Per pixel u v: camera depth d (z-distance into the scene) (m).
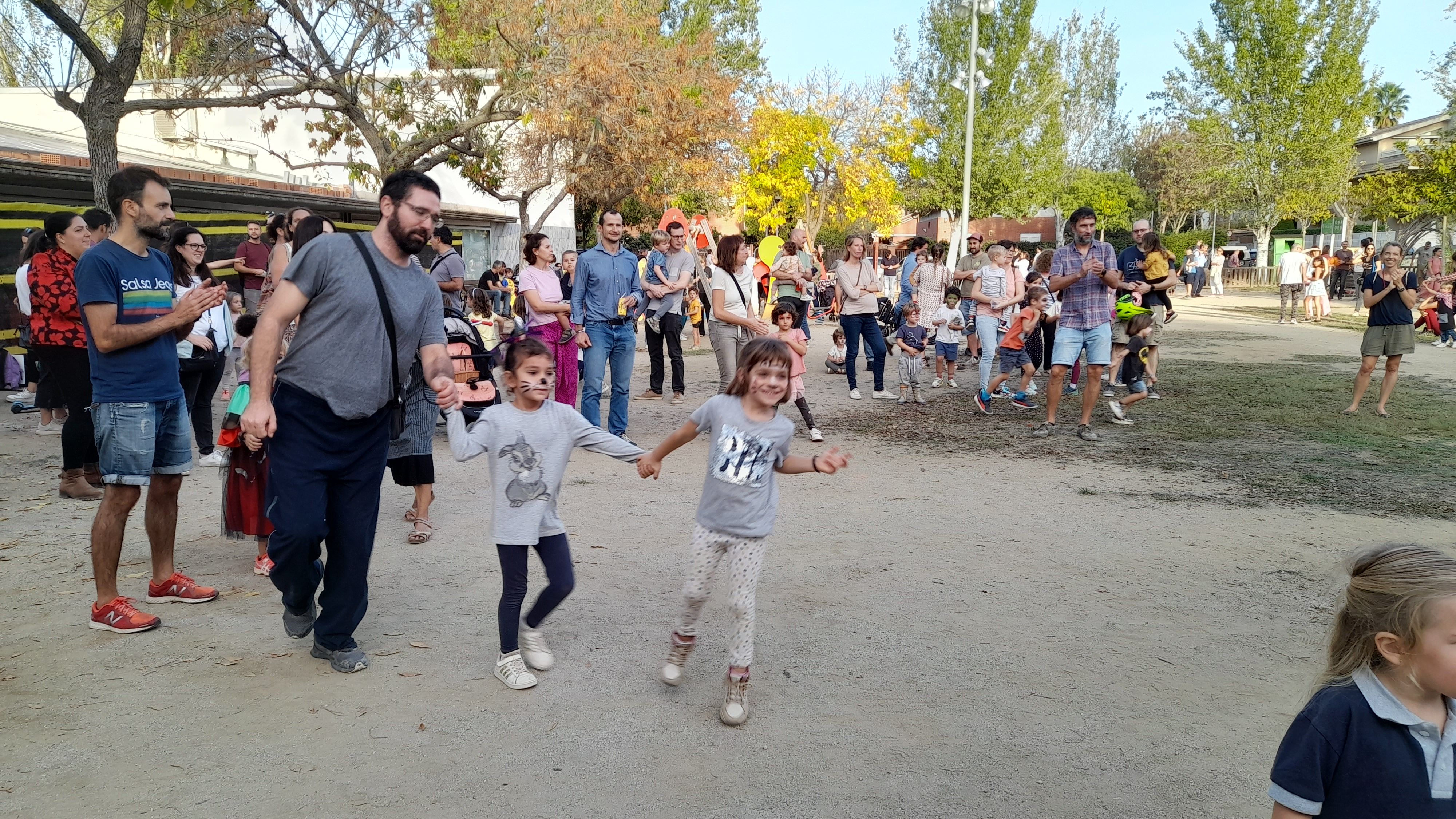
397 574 5.30
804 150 36.50
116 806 3.02
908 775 3.29
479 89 18.23
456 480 7.58
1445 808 1.91
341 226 19.48
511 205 30.08
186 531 6.02
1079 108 61.28
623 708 3.77
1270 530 6.39
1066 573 5.46
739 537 3.73
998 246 11.34
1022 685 4.01
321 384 3.72
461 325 7.78
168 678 3.93
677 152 21.97
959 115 44.19
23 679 3.90
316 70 15.50
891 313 19.25
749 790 3.19
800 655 4.29
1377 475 8.01
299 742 3.44
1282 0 38.53
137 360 4.25
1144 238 11.76
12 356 11.61
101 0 12.93
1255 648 4.43
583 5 17.92
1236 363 16.16
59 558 5.42
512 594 3.94
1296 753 1.98
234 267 9.93
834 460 3.72
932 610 4.85
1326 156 39.22
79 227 6.32
